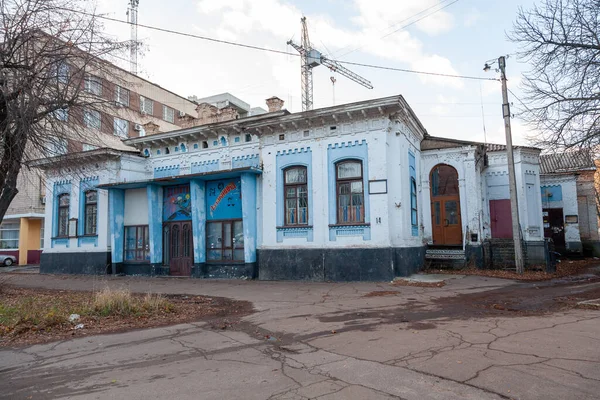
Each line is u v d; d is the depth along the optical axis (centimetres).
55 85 1196
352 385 482
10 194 1248
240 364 588
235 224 1862
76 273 2248
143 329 850
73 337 789
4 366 617
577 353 570
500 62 1725
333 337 727
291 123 1703
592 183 2600
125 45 1330
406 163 1684
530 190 2058
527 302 1029
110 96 1416
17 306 1036
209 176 1845
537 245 1791
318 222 1636
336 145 1636
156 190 2075
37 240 3612
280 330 803
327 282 1559
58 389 514
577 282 1406
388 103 1512
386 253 1502
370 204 1550
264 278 1720
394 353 606
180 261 2009
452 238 1970
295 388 480
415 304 1038
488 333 703
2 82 1111
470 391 447
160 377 544
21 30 1151
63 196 2398
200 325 877
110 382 532
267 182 1766
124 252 2186
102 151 2114
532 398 423
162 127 4219
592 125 1313
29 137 1174
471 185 1881
